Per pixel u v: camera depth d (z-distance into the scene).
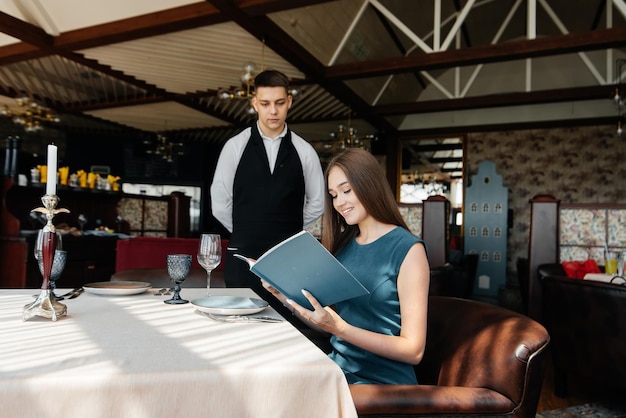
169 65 6.70
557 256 4.09
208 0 4.49
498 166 9.84
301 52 5.93
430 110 8.38
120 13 5.22
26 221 4.71
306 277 1.16
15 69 7.26
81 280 4.91
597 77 7.55
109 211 5.89
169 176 12.05
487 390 1.21
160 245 3.16
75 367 0.87
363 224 1.56
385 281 1.41
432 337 1.52
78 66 7.10
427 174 10.34
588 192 9.27
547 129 9.59
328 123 10.40
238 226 2.51
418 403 1.15
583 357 2.93
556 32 9.40
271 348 1.06
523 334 1.25
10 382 0.80
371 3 6.19
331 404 0.94
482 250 7.86
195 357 0.97
